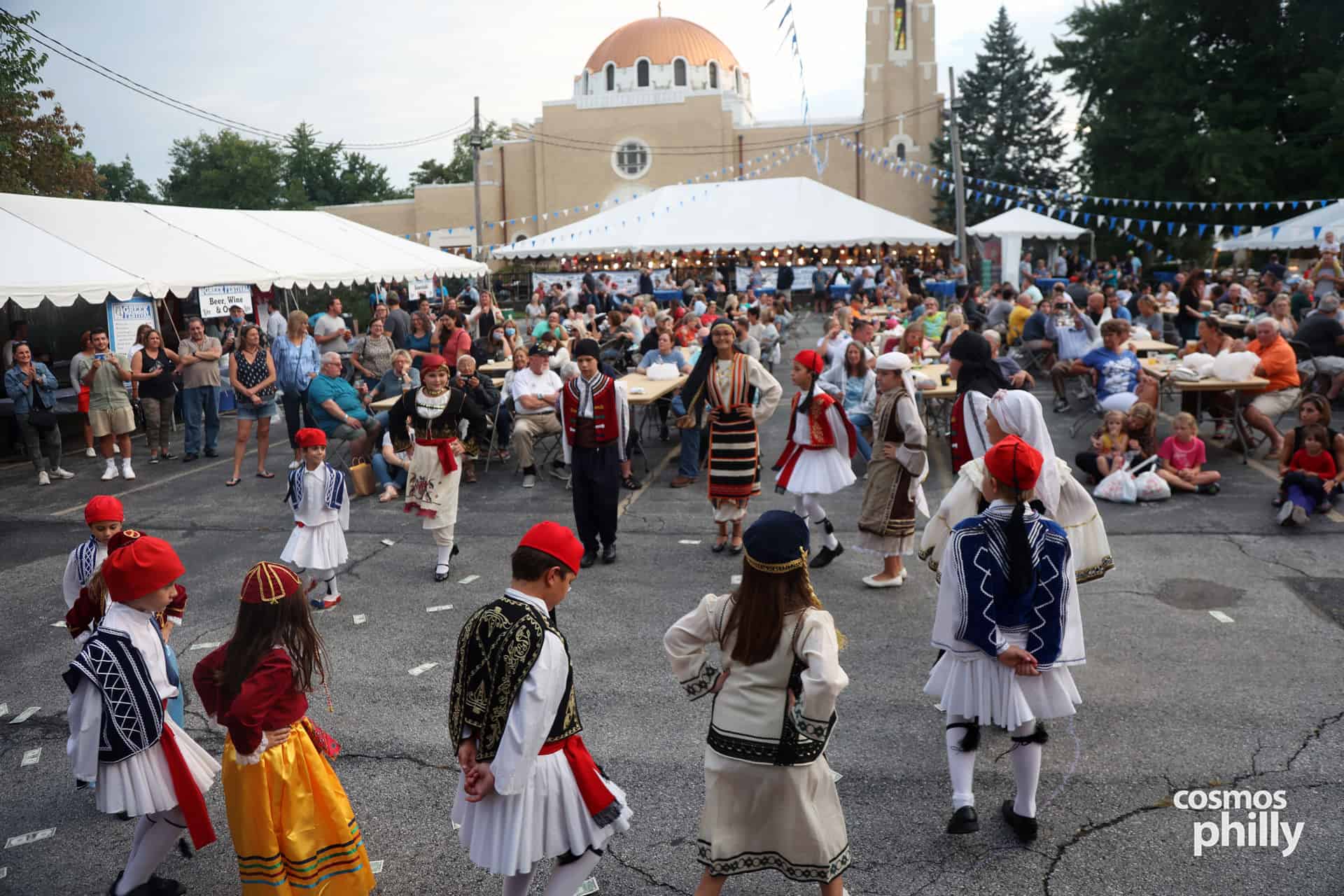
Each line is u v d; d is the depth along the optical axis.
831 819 3.25
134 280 13.69
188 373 12.45
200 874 3.97
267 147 75.44
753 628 3.14
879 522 6.77
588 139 57.00
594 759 4.76
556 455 11.20
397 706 5.44
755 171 51.22
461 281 40.06
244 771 3.20
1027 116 50.59
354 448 10.20
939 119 53.19
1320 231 24.12
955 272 32.28
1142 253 40.06
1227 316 19.08
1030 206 35.97
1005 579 3.67
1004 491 3.73
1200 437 11.48
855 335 10.58
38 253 13.45
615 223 31.34
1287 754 4.59
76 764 3.46
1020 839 3.96
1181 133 36.56
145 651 3.55
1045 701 3.77
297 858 3.24
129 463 11.54
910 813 4.20
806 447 7.30
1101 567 4.49
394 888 3.82
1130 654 5.76
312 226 20.73
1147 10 38.34
